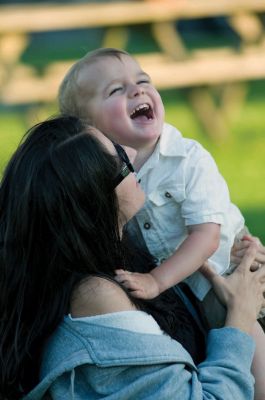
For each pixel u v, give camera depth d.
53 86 10.85
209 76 11.23
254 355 3.35
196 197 3.51
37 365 2.91
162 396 2.74
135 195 2.99
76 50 18.61
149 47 17.69
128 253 3.31
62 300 2.81
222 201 3.57
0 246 2.93
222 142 11.50
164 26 11.83
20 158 2.89
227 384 2.92
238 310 3.31
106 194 2.85
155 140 3.55
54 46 19.27
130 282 2.99
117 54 3.67
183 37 20.00
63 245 2.80
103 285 2.84
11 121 12.70
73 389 2.76
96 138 2.89
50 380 2.77
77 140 2.86
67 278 2.83
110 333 2.78
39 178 2.81
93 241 2.84
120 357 2.74
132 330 2.80
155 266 3.53
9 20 11.05
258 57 11.51
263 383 3.32
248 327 3.28
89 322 2.79
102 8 11.31
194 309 3.47
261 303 3.42
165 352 2.80
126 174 2.93
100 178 2.84
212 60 11.40
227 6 11.78
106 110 3.58
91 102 3.64
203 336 3.38
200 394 2.81
